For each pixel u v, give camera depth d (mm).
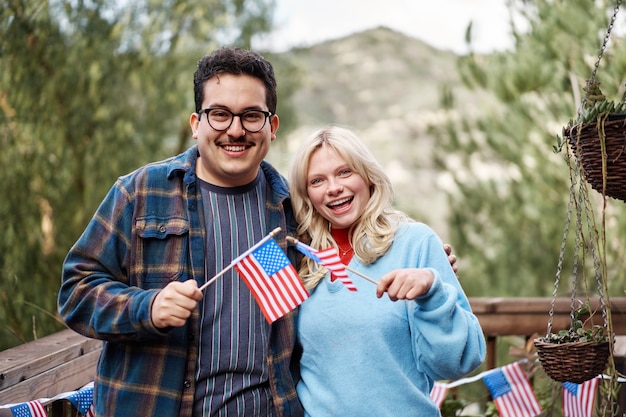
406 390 2543
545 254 6773
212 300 2482
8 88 5793
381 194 2707
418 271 2410
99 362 2523
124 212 2494
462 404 4262
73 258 2477
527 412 3623
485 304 4219
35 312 5410
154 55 6527
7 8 5762
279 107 7734
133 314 2305
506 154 6488
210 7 6840
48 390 3057
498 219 6836
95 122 6203
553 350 2826
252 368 2488
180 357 2422
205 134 2506
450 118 7043
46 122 5934
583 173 2707
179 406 2412
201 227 2521
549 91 6062
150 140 6551
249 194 2637
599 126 2527
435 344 2455
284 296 2410
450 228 7031
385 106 38125
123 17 6441
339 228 2756
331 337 2576
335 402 2539
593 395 3414
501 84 6113
